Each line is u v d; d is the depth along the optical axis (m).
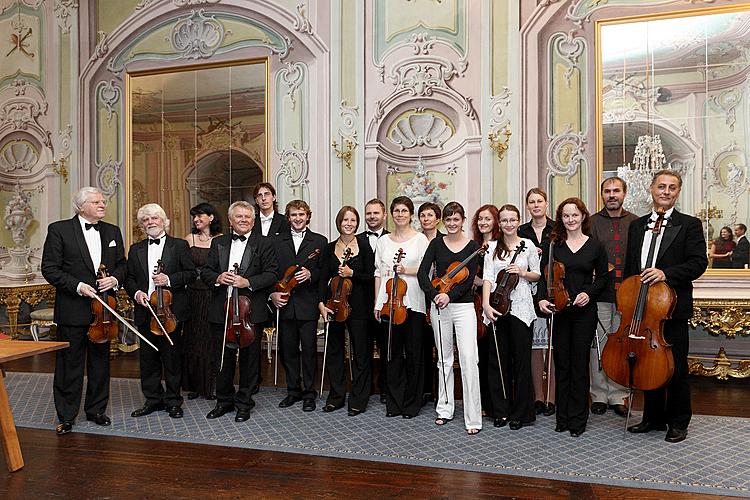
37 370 5.30
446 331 3.56
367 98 5.79
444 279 3.42
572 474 2.79
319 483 2.72
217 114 6.28
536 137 5.37
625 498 2.53
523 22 5.40
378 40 5.78
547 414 3.80
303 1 5.96
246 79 6.18
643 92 5.15
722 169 4.97
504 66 5.44
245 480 2.76
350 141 5.81
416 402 3.77
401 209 3.75
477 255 3.52
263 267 3.80
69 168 6.68
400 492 2.61
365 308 3.91
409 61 5.67
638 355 3.10
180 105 6.39
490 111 5.46
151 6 6.42
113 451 3.17
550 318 3.59
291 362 4.07
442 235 3.63
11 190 6.79
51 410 3.98
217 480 2.77
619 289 3.24
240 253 3.76
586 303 3.29
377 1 5.77
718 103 4.98
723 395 4.34
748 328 4.49
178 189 6.42
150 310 3.75
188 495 2.60
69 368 3.53
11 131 6.77
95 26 6.62
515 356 3.51
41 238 6.75
